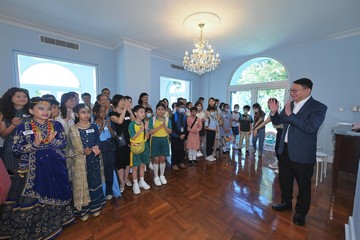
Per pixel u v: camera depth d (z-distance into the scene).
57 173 1.38
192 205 1.91
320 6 2.43
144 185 2.28
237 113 4.46
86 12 2.62
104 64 3.98
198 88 6.13
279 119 1.77
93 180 1.67
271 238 1.43
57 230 1.40
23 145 1.22
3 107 1.52
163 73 5.04
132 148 2.08
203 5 2.40
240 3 2.35
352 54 3.27
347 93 3.35
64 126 1.69
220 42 3.81
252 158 3.65
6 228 1.31
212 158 3.48
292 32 3.29
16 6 2.47
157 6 2.44
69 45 3.49
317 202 2.01
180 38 3.61
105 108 2.12
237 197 2.08
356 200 1.38
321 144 3.69
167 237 1.43
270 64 4.61
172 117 3.05
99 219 1.65
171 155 3.03
